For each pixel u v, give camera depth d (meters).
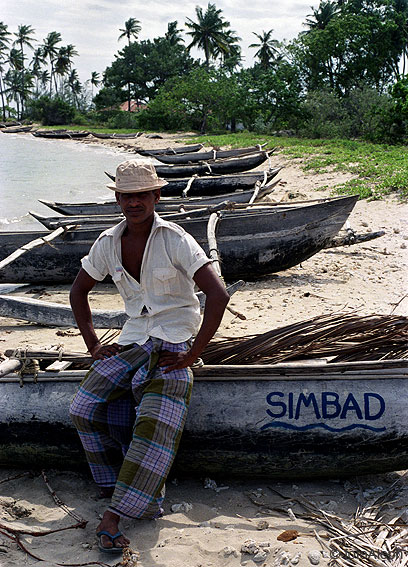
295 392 3.43
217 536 3.14
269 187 11.80
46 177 23.86
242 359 3.66
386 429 3.37
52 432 3.62
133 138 47.78
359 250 9.66
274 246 8.03
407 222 11.45
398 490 3.56
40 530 3.23
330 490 3.62
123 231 3.21
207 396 3.48
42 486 3.68
